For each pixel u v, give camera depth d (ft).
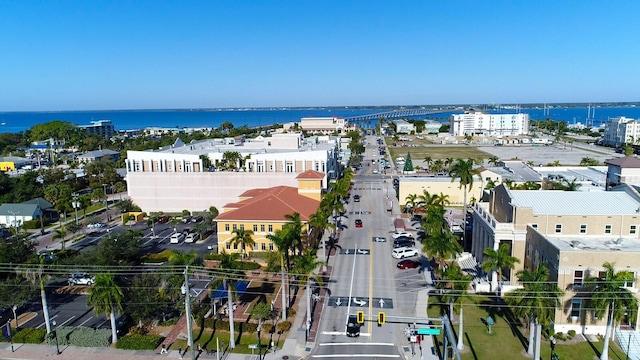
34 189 423.23
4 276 192.13
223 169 394.93
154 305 170.30
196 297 202.08
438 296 201.36
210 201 374.63
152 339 164.96
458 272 175.32
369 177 535.60
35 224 341.82
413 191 383.04
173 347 163.73
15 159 629.51
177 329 176.35
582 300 167.53
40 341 168.04
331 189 366.02
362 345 164.25
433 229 218.38
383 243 280.72
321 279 210.59
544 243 179.73
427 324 177.27
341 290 209.87
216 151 431.02
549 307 144.66
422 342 165.48
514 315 179.11
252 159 385.50
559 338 165.58
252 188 368.27
